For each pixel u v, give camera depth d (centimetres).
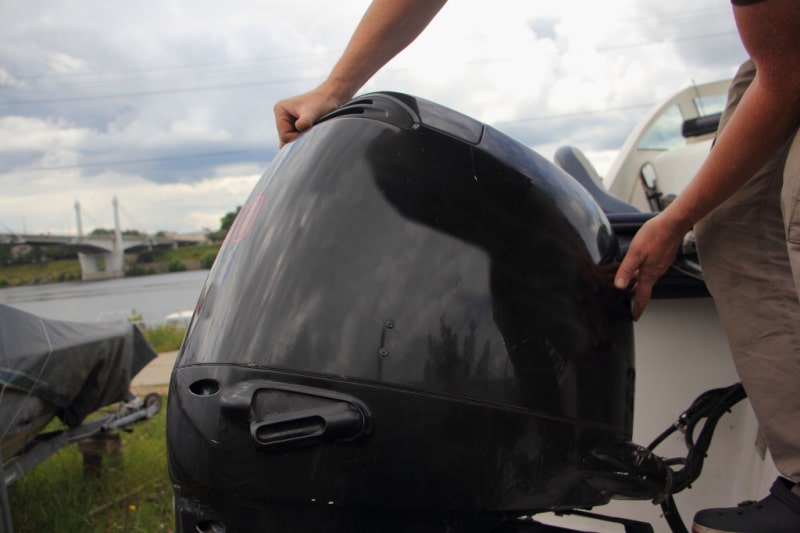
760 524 113
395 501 91
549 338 102
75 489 378
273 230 100
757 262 120
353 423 89
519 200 106
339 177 101
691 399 162
